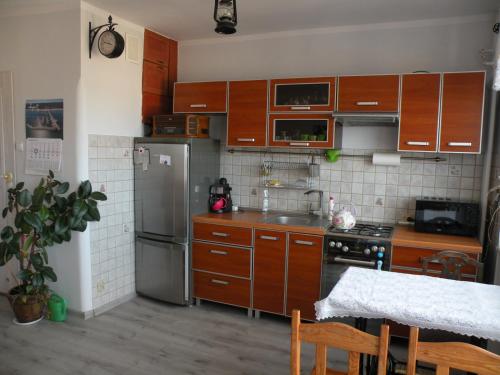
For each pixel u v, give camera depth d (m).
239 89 3.67
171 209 3.66
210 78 4.19
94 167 3.40
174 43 4.27
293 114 3.49
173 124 3.79
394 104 3.18
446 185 3.41
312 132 3.48
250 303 3.51
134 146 3.79
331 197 3.70
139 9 3.33
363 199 3.68
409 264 2.99
